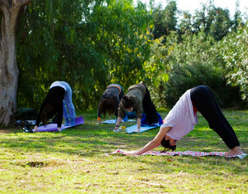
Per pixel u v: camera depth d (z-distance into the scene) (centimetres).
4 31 1155
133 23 1814
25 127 1041
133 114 1456
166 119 589
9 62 1166
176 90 2195
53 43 1418
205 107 564
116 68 1838
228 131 582
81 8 1477
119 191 379
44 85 1638
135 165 520
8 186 392
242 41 2011
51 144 741
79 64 1577
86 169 491
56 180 425
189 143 793
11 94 1173
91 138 866
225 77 2166
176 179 438
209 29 4972
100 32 1741
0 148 670
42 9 1357
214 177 451
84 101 1831
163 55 2203
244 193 379
